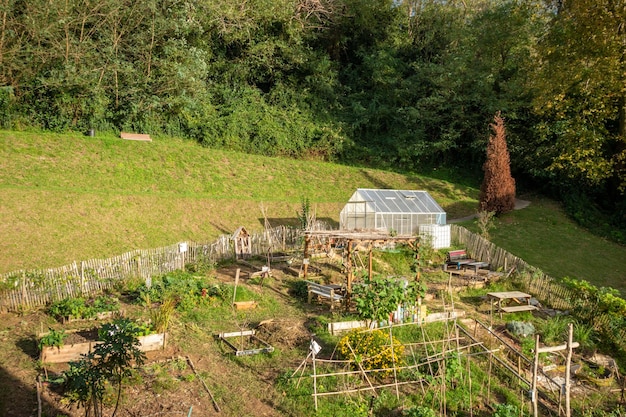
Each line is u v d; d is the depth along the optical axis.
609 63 28.52
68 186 25.97
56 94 31.59
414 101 45.50
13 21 29.88
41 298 15.56
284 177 34.84
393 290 15.06
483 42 41.59
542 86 32.53
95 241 21.59
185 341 13.67
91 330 13.45
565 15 31.53
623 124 32.88
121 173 28.97
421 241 25.95
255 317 16.03
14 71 30.69
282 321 15.45
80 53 32.00
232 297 17.06
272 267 21.95
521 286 21.11
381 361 12.72
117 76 34.31
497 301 19.42
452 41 46.62
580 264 26.20
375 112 44.00
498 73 42.03
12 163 26.11
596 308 18.30
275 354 13.34
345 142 41.81
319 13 46.97
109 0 32.75
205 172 32.19
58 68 31.66
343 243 23.22
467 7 49.72
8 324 13.88
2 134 28.27
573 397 13.80
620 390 14.52
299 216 28.02
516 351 13.44
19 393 10.22
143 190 28.33
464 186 38.91
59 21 30.50
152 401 10.52
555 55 32.28
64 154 28.53
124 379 10.89
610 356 16.61
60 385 10.59
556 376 14.65
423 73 44.31
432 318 16.19
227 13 38.47
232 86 42.47
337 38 48.50
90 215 23.17
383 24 49.72
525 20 36.16
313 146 40.91
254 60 42.72
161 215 25.44
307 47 44.97
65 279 16.17
